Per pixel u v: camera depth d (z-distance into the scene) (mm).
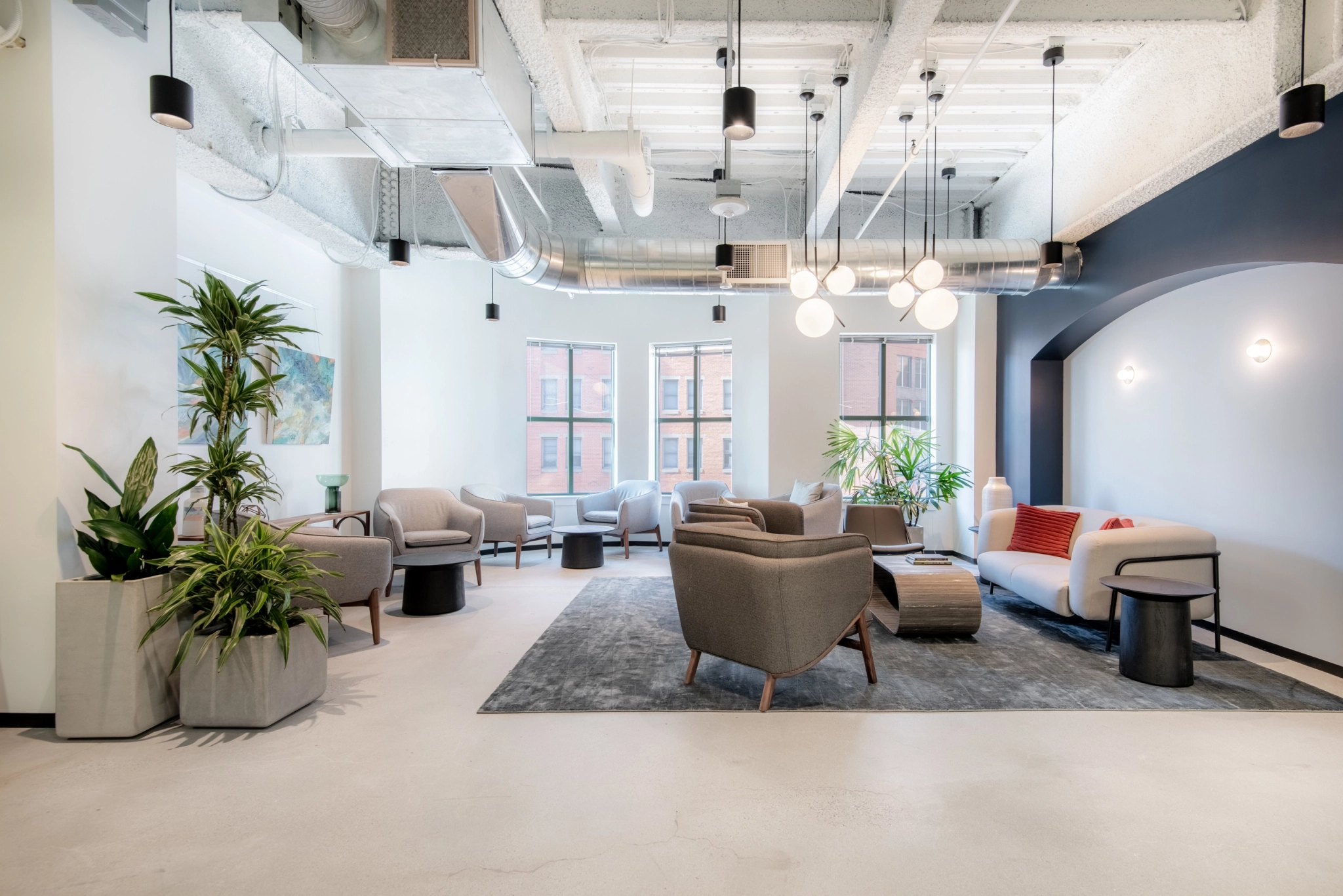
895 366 7992
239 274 5035
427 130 3473
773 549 3000
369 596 4125
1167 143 4238
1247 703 3105
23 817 2148
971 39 4160
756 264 5625
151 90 2850
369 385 6672
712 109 5004
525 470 8180
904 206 7078
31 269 2834
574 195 6930
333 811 2178
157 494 3359
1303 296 3811
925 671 3543
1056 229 5590
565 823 2107
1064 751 2609
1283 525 3924
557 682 3387
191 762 2529
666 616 4773
